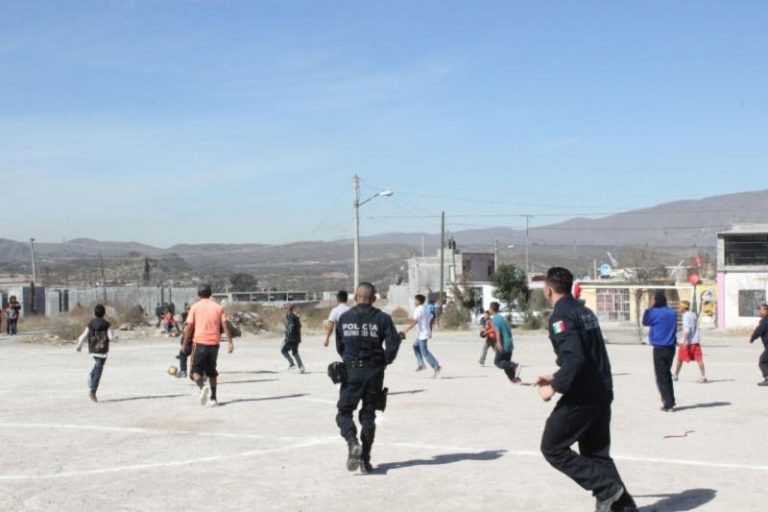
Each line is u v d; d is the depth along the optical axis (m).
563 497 8.53
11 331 43.09
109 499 8.66
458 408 14.91
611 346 36.59
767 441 11.64
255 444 11.55
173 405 15.54
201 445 11.52
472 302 63.16
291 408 15.03
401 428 12.77
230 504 8.41
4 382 19.98
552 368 23.44
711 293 59.16
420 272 88.19
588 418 7.55
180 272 144.50
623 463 10.16
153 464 10.32
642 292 50.97
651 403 15.64
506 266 59.47
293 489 9.00
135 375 21.62
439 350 32.44
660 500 8.42
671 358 14.53
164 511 8.18
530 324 51.34
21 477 9.66
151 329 43.56
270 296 92.38
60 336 38.28
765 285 52.94
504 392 17.31
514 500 8.45
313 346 34.44
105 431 12.70
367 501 8.48
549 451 7.66
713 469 9.82
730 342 39.41
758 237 53.78
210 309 15.27
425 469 9.87
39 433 12.56
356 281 46.41
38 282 108.38
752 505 8.21
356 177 46.34
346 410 9.75
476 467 9.95
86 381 20.14
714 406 15.21
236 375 21.34
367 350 9.77
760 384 18.80
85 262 145.88
